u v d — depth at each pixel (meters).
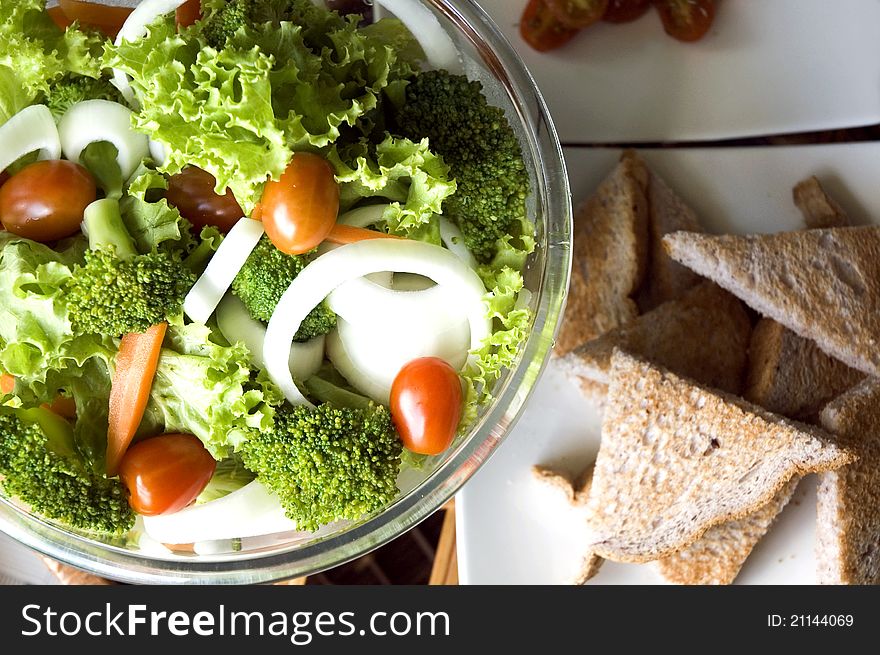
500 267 0.53
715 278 0.61
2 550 0.63
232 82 0.48
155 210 0.50
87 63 0.51
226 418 0.51
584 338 0.63
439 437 0.51
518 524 0.61
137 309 0.49
